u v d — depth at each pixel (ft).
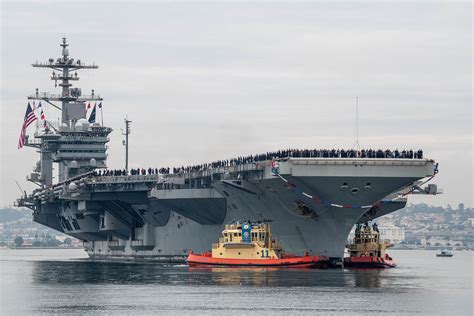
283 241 484.33
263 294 367.45
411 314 325.01
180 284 408.67
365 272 476.54
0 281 458.09
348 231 463.83
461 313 328.49
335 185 433.48
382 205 517.14
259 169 450.71
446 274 520.42
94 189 577.84
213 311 327.47
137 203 580.30
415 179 433.89
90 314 327.47
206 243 539.70
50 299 369.71
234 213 504.84
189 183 523.29
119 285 417.49
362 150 442.09
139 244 602.44
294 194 449.06
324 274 445.78
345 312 325.21
